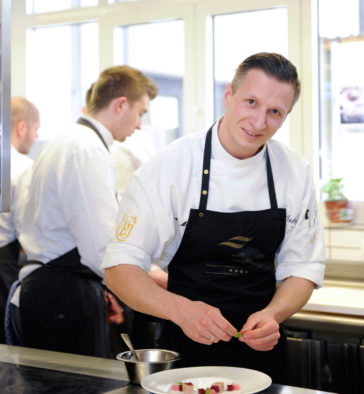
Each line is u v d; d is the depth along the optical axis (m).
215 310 1.42
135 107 2.37
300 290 1.65
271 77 1.47
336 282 2.73
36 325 2.16
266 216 1.65
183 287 1.68
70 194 2.12
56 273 2.16
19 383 1.30
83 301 2.14
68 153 2.15
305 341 2.33
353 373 2.29
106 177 2.14
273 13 3.01
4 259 2.70
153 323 2.45
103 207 2.10
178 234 1.66
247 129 1.51
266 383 1.24
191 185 1.64
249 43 3.08
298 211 1.70
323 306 2.28
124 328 2.42
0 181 1.50
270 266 1.72
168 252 1.69
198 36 3.16
